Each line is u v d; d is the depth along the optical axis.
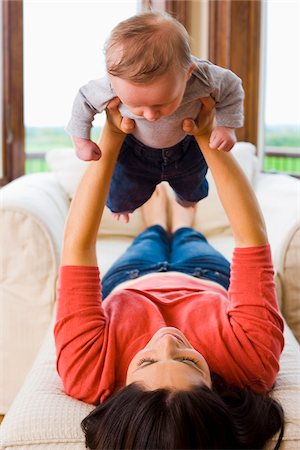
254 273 1.38
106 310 1.43
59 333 1.35
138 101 1.07
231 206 1.40
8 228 1.95
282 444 1.16
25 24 3.25
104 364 1.30
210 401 1.05
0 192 2.16
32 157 3.44
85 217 1.37
